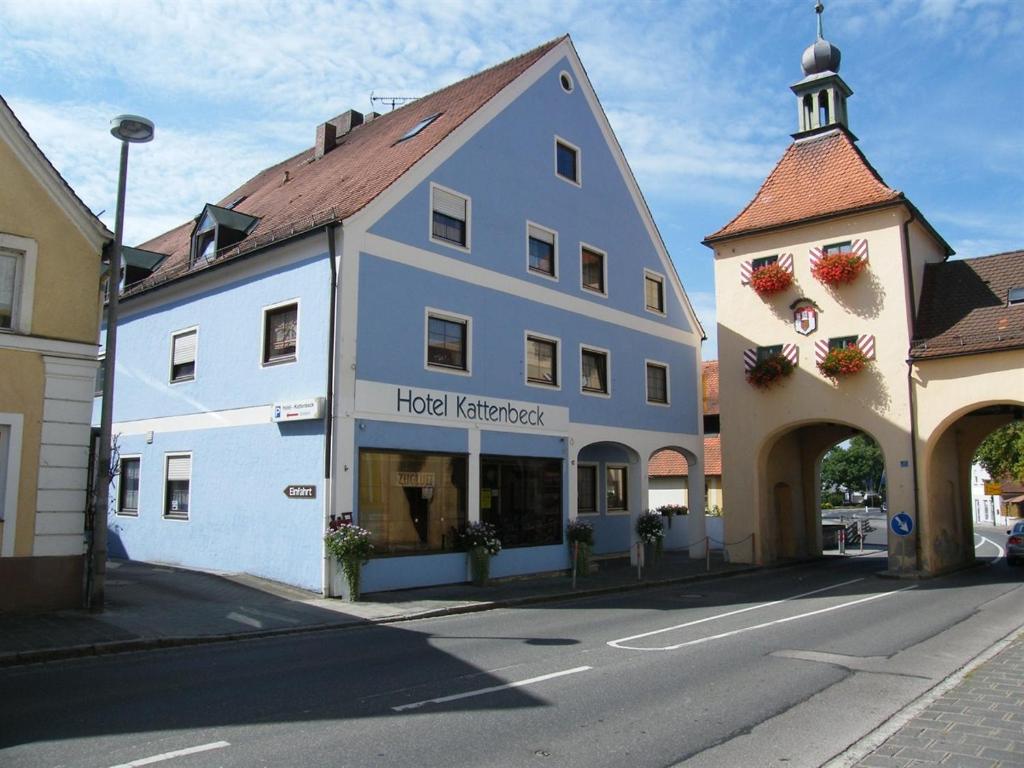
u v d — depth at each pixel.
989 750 6.05
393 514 16.72
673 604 15.98
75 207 13.56
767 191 27.36
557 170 22.59
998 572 23.33
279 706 7.46
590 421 22.64
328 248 16.38
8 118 12.91
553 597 16.59
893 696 7.93
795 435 29.36
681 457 38.00
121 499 21.48
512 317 20.31
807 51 28.17
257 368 17.61
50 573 12.84
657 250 26.75
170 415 19.97
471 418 18.73
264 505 16.98
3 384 12.66
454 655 10.14
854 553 31.39
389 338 16.94
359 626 12.91
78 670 9.31
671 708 7.44
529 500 20.31
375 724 6.84
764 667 9.34
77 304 13.48
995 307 23.02
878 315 23.89
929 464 22.97
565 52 23.34
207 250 20.27
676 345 27.14
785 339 25.53
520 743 6.32
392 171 18.17
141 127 12.77
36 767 5.71
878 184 24.83
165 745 6.22
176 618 12.53
